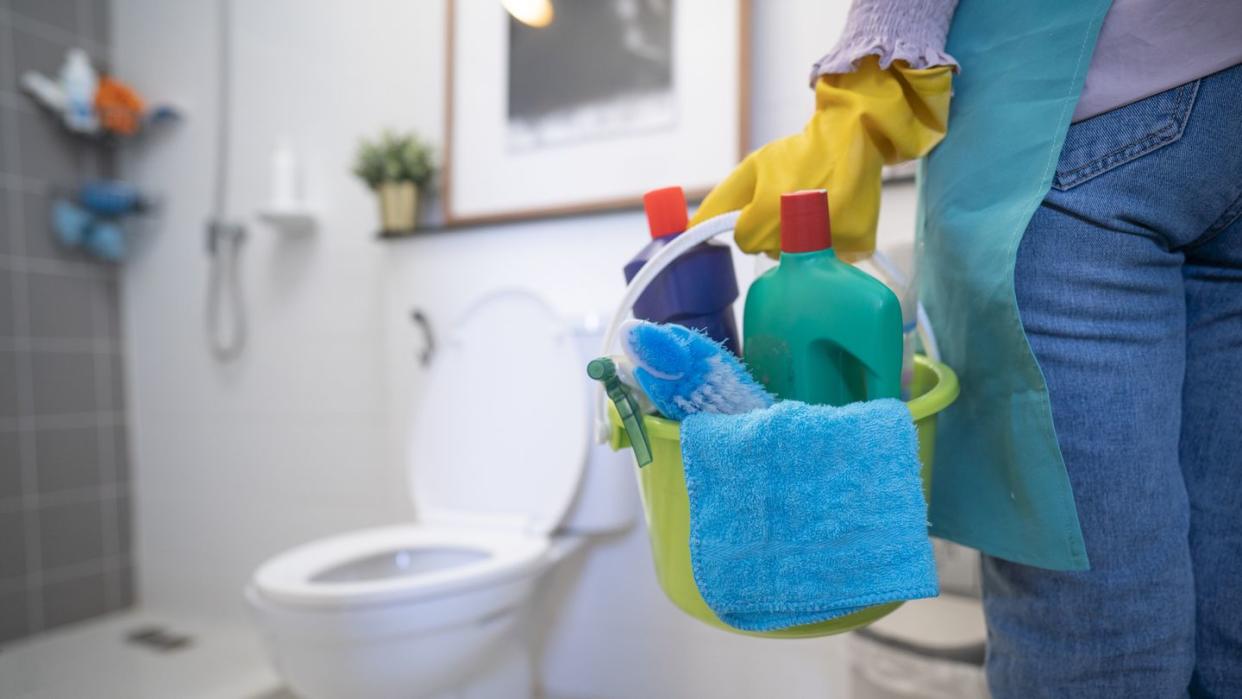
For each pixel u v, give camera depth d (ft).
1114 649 1.55
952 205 1.76
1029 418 1.56
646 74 4.11
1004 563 1.76
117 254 5.90
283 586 2.88
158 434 6.04
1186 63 1.45
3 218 5.38
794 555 1.43
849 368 1.62
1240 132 1.43
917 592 1.39
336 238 5.26
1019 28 1.67
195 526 5.86
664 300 1.79
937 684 2.49
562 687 4.05
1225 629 1.64
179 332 5.92
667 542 1.66
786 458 1.41
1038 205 1.54
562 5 4.37
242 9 5.60
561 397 3.75
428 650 2.87
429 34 4.91
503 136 4.48
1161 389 1.56
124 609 6.00
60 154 5.76
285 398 5.48
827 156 1.65
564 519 3.76
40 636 5.47
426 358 4.45
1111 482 1.53
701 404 1.51
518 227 4.31
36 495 5.50
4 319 5.36
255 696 4.49
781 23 3.89
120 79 6.10
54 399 5.65
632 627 3.91
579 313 4.14
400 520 4.64
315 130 5.32
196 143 5.81
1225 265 1.67
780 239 1.67
